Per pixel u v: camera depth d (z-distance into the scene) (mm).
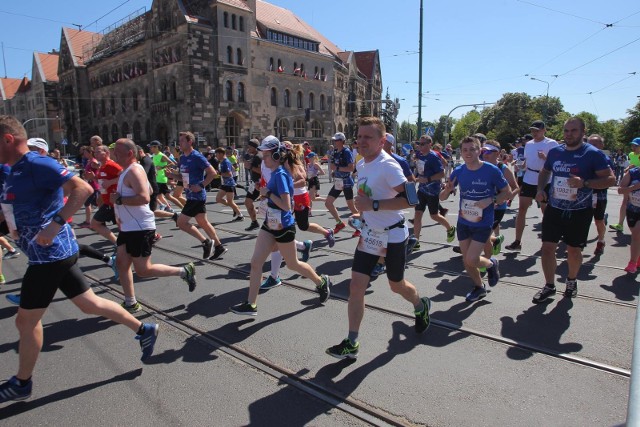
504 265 6887
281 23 52375
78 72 57719
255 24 47406
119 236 4934
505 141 73500
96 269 6941
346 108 64562
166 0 41375
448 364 3721
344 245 8438
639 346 1825
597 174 4918
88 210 11062
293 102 51562
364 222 3752
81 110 58312
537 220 11602
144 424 2975
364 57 78000
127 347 4172
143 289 5895
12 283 6348
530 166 7531
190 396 3309
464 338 4234
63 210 3061
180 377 3596
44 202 3123
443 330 4430
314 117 54719
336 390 3336
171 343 4246
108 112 53375
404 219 3840
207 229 7289
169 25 41625
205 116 41250
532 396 3221
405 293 4016
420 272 6531
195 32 40031
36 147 5500
